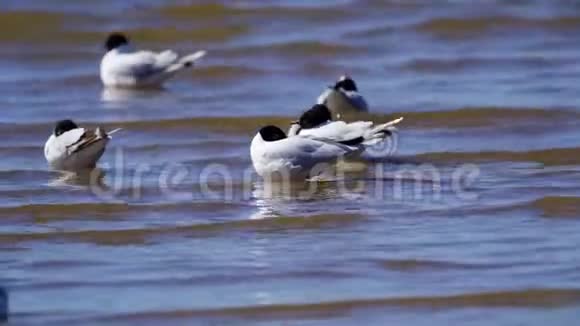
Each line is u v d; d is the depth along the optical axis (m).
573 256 13.93
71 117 21.83
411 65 26.16
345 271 13.65
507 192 16.62
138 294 13.05
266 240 14.79
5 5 31.41
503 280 13.25
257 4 31.64
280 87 24.48
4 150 19.48
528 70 25.39
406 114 21.28
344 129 17.11
